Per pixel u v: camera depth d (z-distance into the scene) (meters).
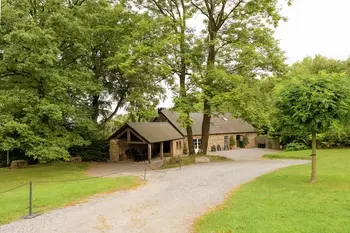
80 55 25.91
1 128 18.41
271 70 25.33
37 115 20.50
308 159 25.58
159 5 28.20
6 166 28.48
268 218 8.86
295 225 8.09
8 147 18.73
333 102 12.34
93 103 31.86
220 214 9.83
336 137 31.31
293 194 11.71
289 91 13.59
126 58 24.17
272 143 42.50
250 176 17.42
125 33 27.88
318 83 12.95
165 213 10.64
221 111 24.84
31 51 19.39
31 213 10.79
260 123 23.67
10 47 18.86
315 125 12.96
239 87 23.23
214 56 27.27
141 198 13.09
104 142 33.78
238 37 26.39
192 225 9.19
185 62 24.42
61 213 10.96
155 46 23.48
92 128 24.84
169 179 17.75
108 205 11.99
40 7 22.62
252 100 23.84
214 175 18.11
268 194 12.02
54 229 9.27
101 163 31.08
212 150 41.56
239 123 47.62
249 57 23.67
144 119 42.94
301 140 34.41
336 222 8.13
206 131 28.72
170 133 35.81
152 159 34.06
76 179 19.66
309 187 12.84
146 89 27.88
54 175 21.83
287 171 17.98
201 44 25.45
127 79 30.11
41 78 21.36
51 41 20.56
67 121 25.44
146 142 29.92
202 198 12.53
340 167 18.52
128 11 28.59
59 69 22.14
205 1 26.61
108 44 29.09
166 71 23.88
